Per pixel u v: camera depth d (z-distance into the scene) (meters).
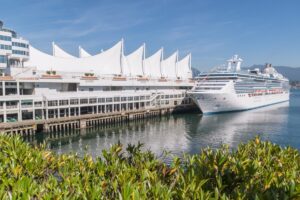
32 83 84.00
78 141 68.94
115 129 84.69
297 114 113.62
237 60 133.12
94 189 14.21
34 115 75.38
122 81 108.31
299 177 16.45
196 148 61.91
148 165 18.39
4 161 20.62
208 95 108.50
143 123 96.12
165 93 120.94
